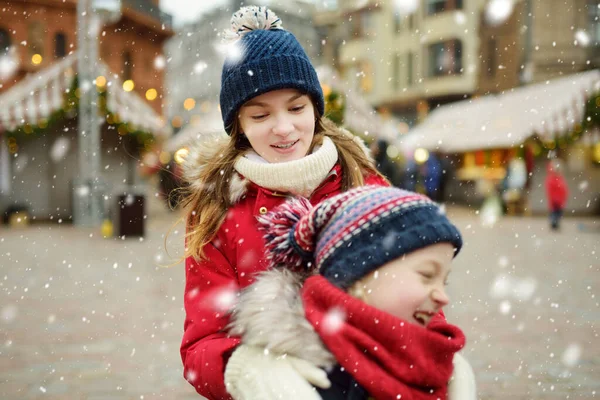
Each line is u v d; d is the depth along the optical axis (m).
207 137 1.91
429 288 1.27
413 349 1.23
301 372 1.28
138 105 16.86
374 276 1.26
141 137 15.45
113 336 4.84
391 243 1.25
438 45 30.16
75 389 3.68
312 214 1.36
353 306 1.25
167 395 3.61
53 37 26.42
